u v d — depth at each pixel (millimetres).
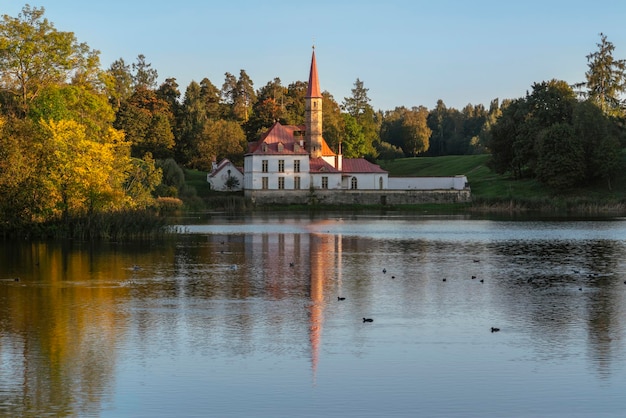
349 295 43000
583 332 34406
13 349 31562
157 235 77812
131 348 31750
